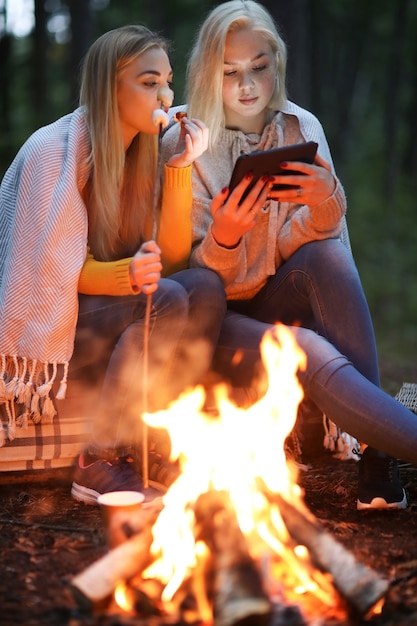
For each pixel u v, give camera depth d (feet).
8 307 10.12
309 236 11.03
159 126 10.26
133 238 11.18
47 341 10.03
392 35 65.36
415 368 21.30
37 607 7.48
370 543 9.01
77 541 8.91
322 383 9.78
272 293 11.35
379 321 38.70
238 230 10.63
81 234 10.32
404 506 10.10
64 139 10.60
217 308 10.52
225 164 11.67
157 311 10.11
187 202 10.99
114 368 10.11
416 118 64.54
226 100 11.41
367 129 75.20
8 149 37.14
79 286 10.36
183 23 64.59
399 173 62.49
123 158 10.61
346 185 56.80
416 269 43.98
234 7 11.33
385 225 47.70
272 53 11.42
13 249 10.25
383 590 7.36
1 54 45.85
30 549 8.73
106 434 10.17
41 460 10.60
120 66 10.36
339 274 10.50
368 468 10.03
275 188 10.70
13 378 10.23
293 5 39.73
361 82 80.79
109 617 7.20
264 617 6.85
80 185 10.62
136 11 63.77
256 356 10.63
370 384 9.71
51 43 60.80
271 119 11.87
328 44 76.59
